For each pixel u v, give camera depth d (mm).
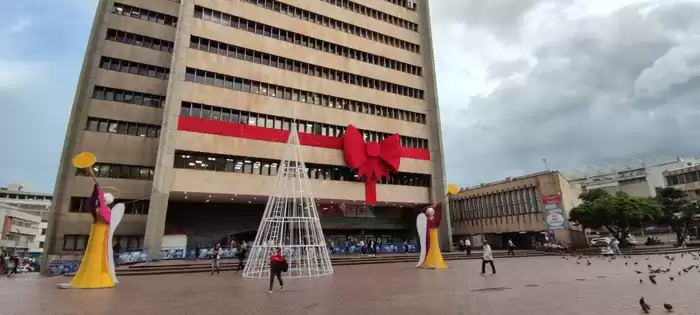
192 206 37844
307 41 41719
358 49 45031
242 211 39781
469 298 10805
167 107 32219
